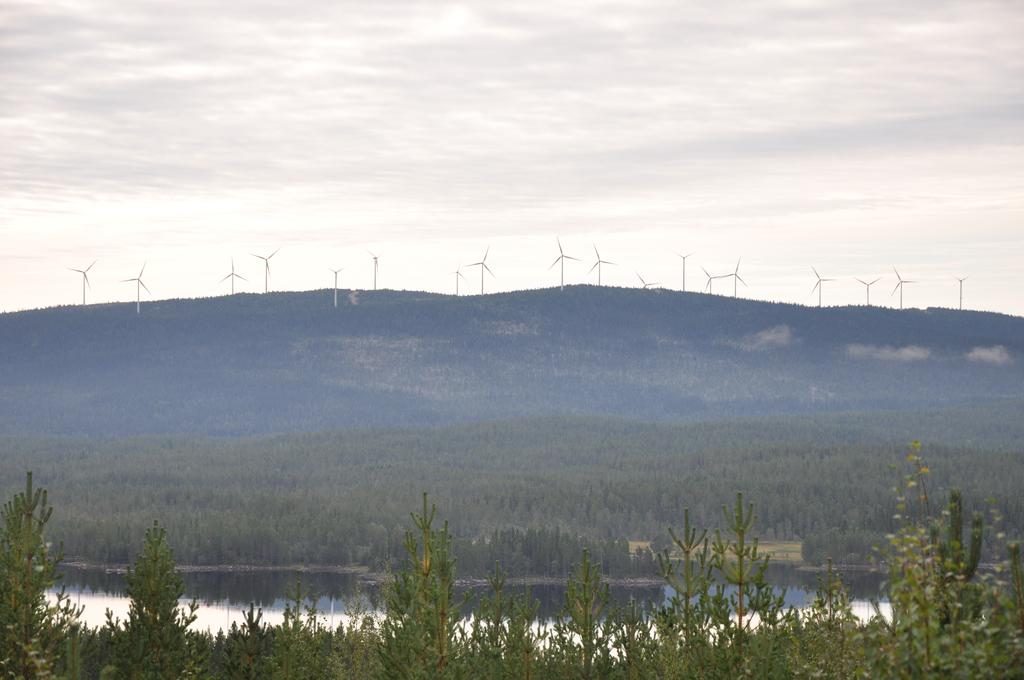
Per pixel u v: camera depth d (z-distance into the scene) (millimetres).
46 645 75125
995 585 42219
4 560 76750
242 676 115312
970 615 43344
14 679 72062
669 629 85938
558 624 99188
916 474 44969
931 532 44250
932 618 41625
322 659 121062
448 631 84938
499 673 91688
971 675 40500
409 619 84688
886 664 42562
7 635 75062
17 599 75750
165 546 111125
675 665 79125
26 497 78500
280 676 113750
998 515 44062
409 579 85688
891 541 43312
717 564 68562
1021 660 40812
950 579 43719
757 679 65188
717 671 66688
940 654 41531
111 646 109312
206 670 113625
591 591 98375
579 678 95562
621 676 95562
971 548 43906
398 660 84312
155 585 109500
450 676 84000
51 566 78312
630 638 96438
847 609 61906
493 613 99625
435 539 86125
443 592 85125
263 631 119062
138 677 105375
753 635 66750
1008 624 40938
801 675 64062
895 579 42562
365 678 111938
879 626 43438
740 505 68438
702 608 71000
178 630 109938
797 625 67438
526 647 95688
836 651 61156
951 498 44281
